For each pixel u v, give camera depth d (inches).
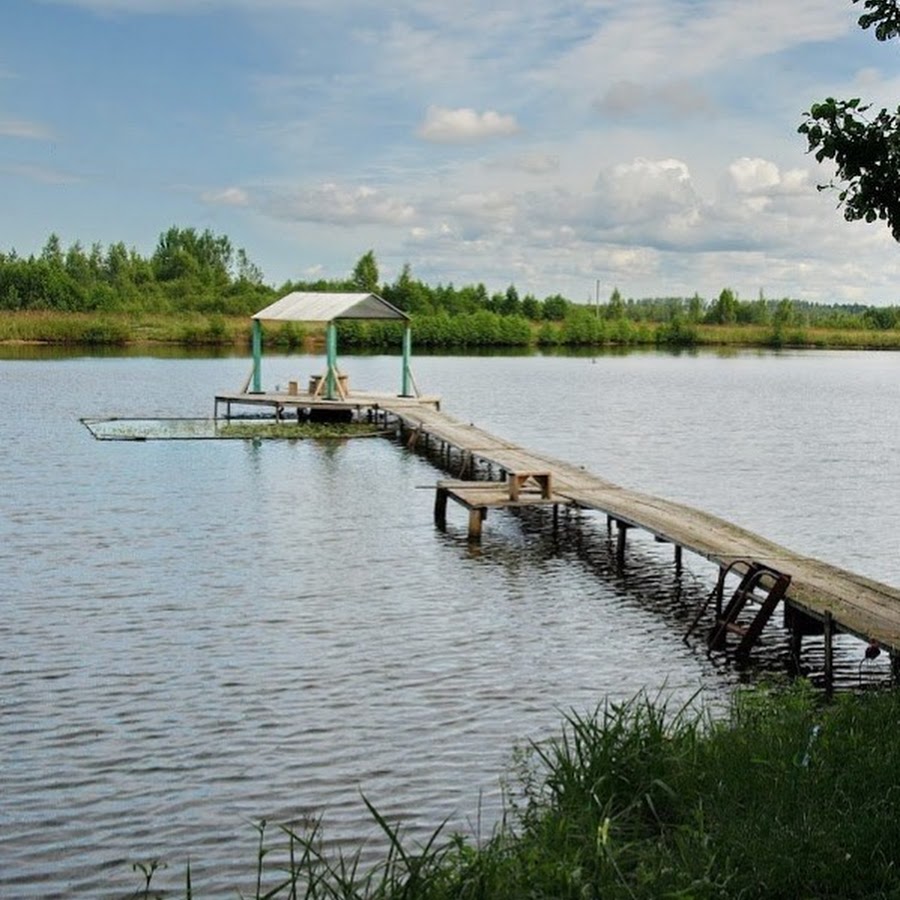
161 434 1343.5
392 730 425.7
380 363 2851.9
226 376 2223.2
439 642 543.2
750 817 283.3
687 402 1956.2
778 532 845.8
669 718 440.8
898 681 460.1
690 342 4485.7
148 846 334.6
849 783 294.5
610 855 265.1
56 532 788.6
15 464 1104.2
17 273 3572.8
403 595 634.2
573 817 299.1
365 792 370.9
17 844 335.3
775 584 526.3
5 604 598.2
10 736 415.8
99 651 518.0
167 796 367.6
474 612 601.0
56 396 1791.3
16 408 1609.3
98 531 794.8
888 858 258.1
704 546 630.5
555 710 450.6
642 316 5876.0
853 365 3280.0
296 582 658.2
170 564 698.2
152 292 4077.3
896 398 2069.4
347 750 405.7
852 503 971.3
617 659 522.9
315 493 978.7
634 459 1252.5
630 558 742.5
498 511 906.7
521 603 621.9
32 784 375.6
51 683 473.1
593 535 814.5
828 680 485.7
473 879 253.9
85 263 4370.1
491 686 479.5
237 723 430.9
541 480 808.9
